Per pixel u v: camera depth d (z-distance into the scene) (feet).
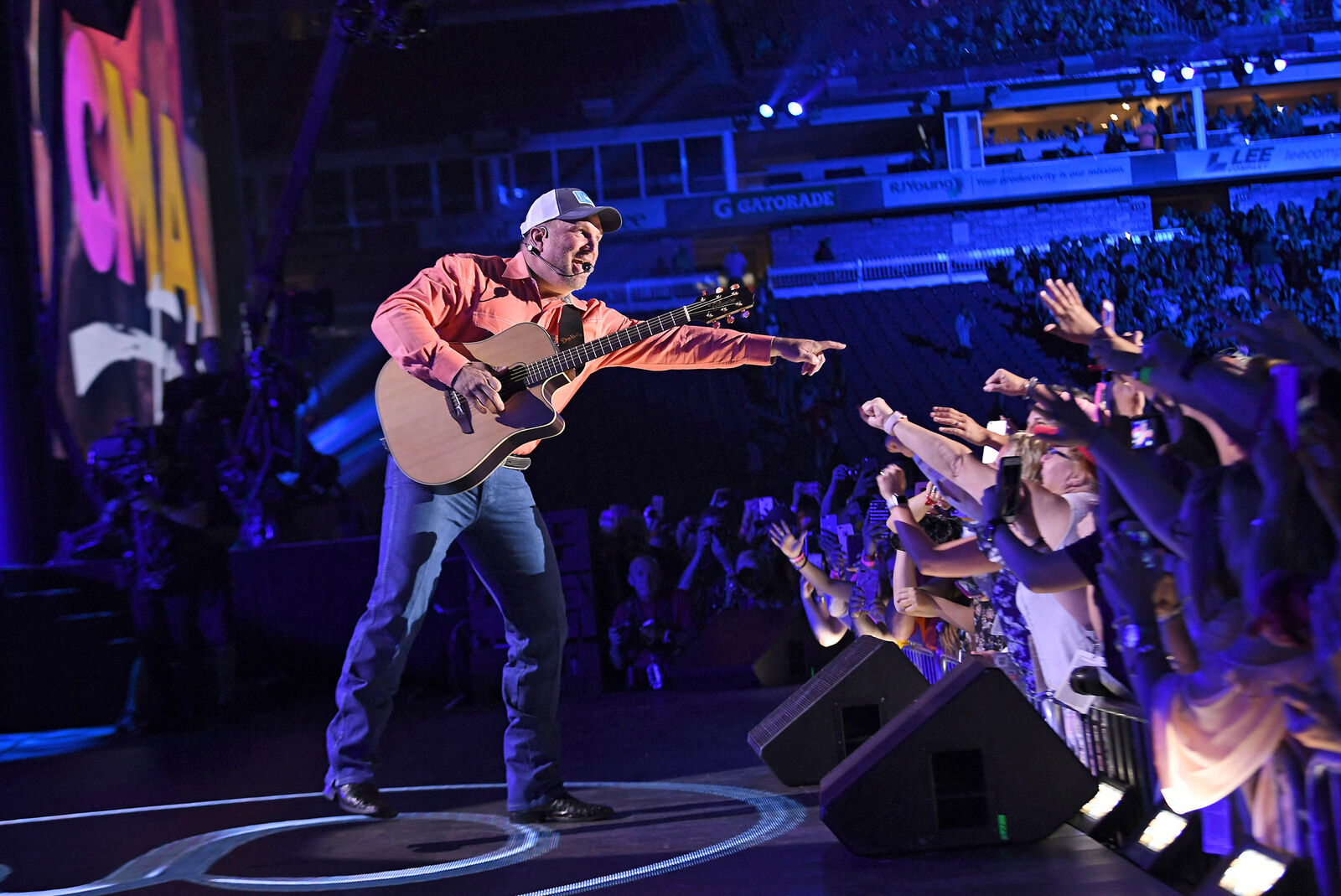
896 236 83.46
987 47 86.17
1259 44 85.10
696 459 61.87
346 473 73.92
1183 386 7.57
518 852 10.72
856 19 86.89
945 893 8.57
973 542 11.57
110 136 45.29
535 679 12.31
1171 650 7.96
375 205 84.69
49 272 37.29
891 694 12.98
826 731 12.91
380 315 11.93
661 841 10.80
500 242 83.51
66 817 14.32
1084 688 10.05
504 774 15.43
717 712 20.39
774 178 87.97
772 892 8.91
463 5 84.74
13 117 30.86
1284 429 6.82
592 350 11.84
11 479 29.84
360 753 12.45
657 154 86.63
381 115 84.53
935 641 15.11
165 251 52.26
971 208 84.38
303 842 11.69
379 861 10.69
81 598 26.76
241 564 29.30
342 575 29.50
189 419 36.06
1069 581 8.90
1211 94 89.51
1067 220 84.07
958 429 12.07
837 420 61.93
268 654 29.22
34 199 34.83
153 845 12.07
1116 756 9.94
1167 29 85.97
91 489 36.86
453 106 85.20
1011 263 79.30
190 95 60.08
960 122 86.07
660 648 26.05
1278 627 6.79
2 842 12.84
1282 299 73.46
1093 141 84.89
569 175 86.07
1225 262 74.84
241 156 79.77
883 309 79.87
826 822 9.58
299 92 79.66
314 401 75.46
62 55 40.27
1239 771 7.54
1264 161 82.12
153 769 18.45
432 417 12.03
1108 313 10.03
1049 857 9.32
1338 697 6.59
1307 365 6.84
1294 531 6.84
